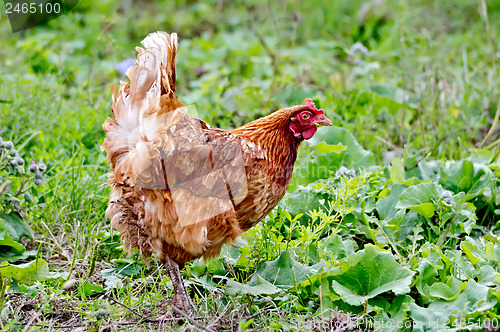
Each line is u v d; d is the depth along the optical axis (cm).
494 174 425
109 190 432
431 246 359
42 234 400
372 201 414
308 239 353
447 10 892
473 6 884
